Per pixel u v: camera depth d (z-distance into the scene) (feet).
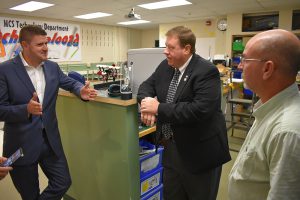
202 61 4.33
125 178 5.24
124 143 5.06
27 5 18.71
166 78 4.80
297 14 20.07
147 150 6.11
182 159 4.66
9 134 4.87
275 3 18.54
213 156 4.49
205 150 4.45
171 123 4.33
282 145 2.15
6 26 21.74
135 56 6.21
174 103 4.26
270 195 2.21
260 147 2.44
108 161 5.50
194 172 4.57
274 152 2.23
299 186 2.10
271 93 2.49
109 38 31.91
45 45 4.84
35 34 4.65
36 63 4.93
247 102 12.17
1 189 7.43
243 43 22.29
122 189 5.38
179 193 5.19
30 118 4.78
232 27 22.98
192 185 4.82
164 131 5.00
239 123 13.24
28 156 4.84
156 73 5.06
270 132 2.34
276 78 2.39
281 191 2.13
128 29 34.55
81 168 6.29
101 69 16.24
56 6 19.13
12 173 5.02
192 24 27.91
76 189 6.64
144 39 37.11
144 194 6.07
